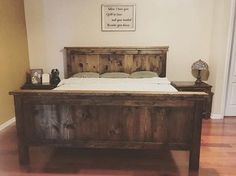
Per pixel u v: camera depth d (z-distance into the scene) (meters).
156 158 2.65
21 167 2.46
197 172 2.37
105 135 2.38
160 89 3.14
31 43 4.30
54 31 4.23
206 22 4.09
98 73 4.17
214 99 3.94
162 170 2.41
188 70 4.29
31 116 2.36
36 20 4.20
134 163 2.54
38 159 2.62
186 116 2.28
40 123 2.38
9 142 3.06
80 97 2.29
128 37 4.20
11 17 3.74
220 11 3.71
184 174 2.34
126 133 2.37
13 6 3.79
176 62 4.26
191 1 4.02
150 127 2.34
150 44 4.21
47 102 2.31
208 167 2.46
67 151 2.81
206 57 4.21
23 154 2.46
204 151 2.81
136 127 2.35
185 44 4.19
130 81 3.64
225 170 2.41
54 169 2.42
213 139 3.14
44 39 4.27
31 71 4.26
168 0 4.04
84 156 2.69
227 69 3.85
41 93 2.27
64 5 4.12
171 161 2.59
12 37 3.78
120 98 2.27
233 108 4.10
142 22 4.13
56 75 4.19
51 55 4.32
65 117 2.36
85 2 4.09
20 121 2.38
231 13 3.64
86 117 2.35
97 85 3.39
